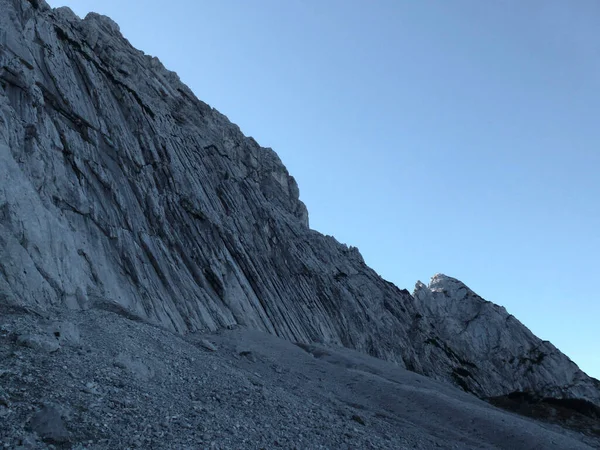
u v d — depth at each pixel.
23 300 22.64
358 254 94.81
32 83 35.44
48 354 17.75
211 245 51.62
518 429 33.69
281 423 20.56
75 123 40.94
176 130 60.41
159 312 37.62
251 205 68.94
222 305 47.78
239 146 82.56
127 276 37.03
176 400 18.77
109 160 43.53
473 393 77.19
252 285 55.78
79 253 32.53
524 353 84.75
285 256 68.44
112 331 24.66
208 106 79.25
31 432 12.60
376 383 40.19
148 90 60.50
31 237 25.84
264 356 39.84
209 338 40.16
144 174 47.25
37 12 42.53
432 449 25.98
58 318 23.02
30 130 33.25
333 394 35.34
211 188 60.34
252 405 21.86
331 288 72.75
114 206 40.62
